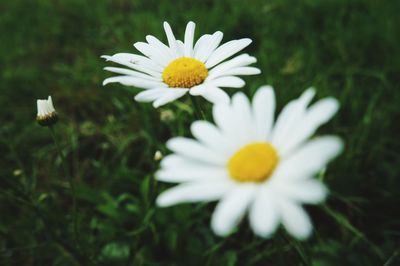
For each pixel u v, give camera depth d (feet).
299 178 0.37
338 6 1.31
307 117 0.40
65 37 1.43
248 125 0.45
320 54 1.13
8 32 1.47
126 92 1.07
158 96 0.56
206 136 0.45
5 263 0.83
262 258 0.76
